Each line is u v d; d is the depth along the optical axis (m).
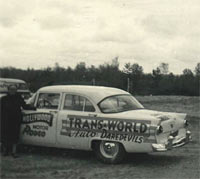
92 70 42.00
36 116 8.80
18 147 9.71
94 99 8.33
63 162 8.21
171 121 8.07
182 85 52.41
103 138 8.03
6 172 7.03
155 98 35.91
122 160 8.05
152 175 7.07
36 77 34.16
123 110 8.32
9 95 8.52
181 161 8.59
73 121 8.35
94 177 6.83
